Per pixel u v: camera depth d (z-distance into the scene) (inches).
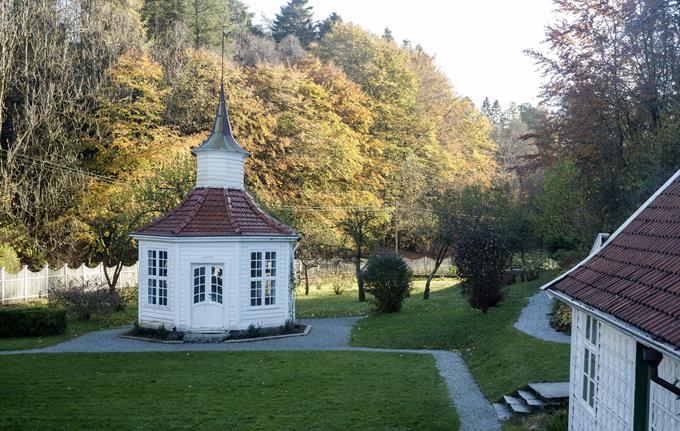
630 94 1083.9
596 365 358.0
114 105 1734.7
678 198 354.6
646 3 1017.5
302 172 2003.0
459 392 577.0
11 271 1379.2
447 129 2546.8
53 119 1652.3
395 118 2338.8
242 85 1974.7
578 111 1151.6
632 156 992.2
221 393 565.6
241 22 2839.6
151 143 1702.8
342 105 2219.5
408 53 2696.9
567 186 1046.4
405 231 2161.7
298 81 2106.3
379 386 595.8
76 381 607.2
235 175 954.1
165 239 872.3
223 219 892.0
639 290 292.7
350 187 2103.8
